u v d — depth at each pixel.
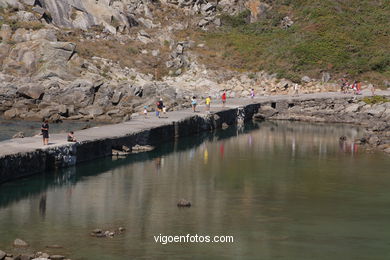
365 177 47.12
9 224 32.75
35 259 26.91
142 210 36.28
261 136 67.81
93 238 31.06
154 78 97.62
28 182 41.53
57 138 49.31
